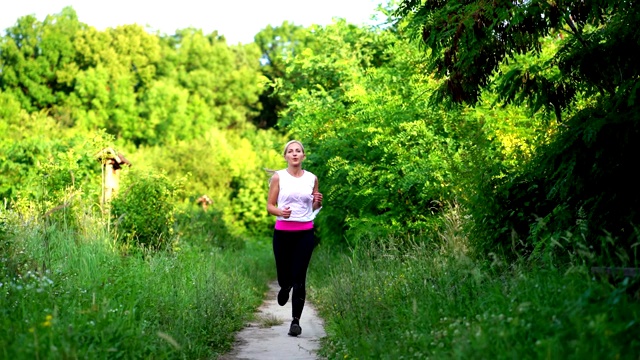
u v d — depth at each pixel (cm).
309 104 1702
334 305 768
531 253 652
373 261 889
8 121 4475
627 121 540
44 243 838
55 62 5247
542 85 697
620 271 445
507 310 465
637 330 373
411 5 747
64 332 461
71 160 1395
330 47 2053
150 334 556
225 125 5775
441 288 609
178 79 5856
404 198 1269
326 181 1575
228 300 841
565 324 400
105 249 959
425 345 464
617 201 582
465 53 674
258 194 3709
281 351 666
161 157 3988
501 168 728
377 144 1253
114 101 5103
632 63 628
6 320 482
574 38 675
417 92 1266
